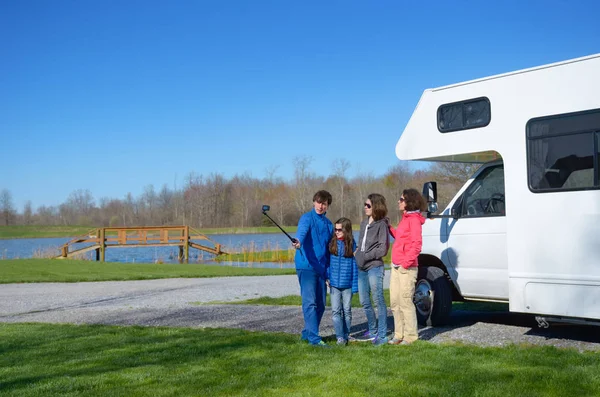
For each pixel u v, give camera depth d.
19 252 49.12
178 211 82.25
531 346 6.52
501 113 7.19
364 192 60.34
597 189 6.31
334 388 5.05
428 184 8.10
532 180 6.83
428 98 8.03
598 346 6.54
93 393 5.12
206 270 21.30
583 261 6.38
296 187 68.81
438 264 8.20
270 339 7.34
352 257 7.02
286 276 18.83
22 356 6.85
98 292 14.65
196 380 5.45
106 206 100.31
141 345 7.26
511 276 6.92
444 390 4.84
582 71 6.52
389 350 6.41
